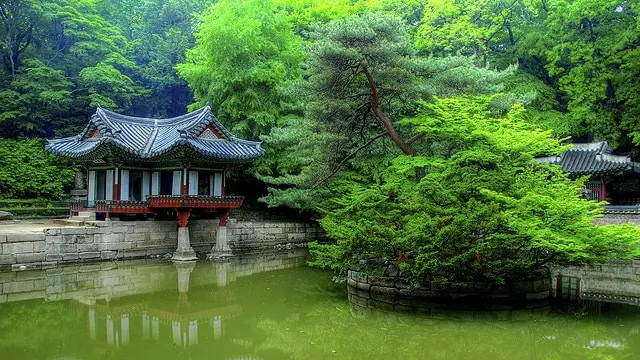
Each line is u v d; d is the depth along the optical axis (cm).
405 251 1656
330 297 1994
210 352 1305
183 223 2808
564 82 3888
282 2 4422
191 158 2828
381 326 1576
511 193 1636
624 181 3528
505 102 2155
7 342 1344
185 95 5925
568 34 3875
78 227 2619
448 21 3944
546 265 1881
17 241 2369
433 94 2100
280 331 1521
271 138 2970
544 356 1281
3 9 4188
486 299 1750
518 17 4212
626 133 3925
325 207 3014
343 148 2439
